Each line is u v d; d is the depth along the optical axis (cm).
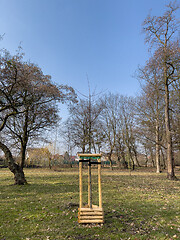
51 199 830
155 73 2064
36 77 1373
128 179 1656
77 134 2827
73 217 583
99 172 570
